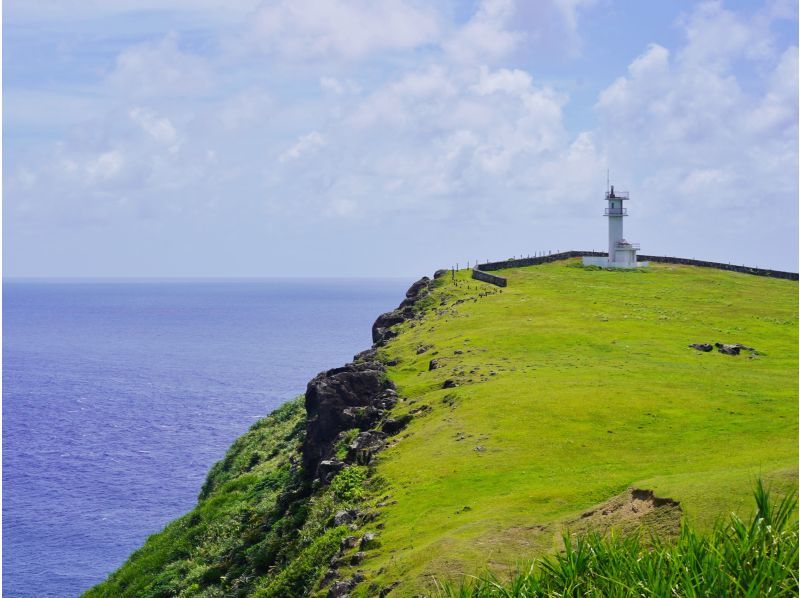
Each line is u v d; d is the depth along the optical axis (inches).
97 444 6053.2
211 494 2866.6
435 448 1665.8
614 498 1149.7
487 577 871.7
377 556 1235.9
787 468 1059.3
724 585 619.5
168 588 2060.8
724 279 4640.8
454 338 2785.4
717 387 1982.0
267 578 1587.1
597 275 4601.4
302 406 3420.3
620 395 1878.7
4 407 7726.4
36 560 3629.4
